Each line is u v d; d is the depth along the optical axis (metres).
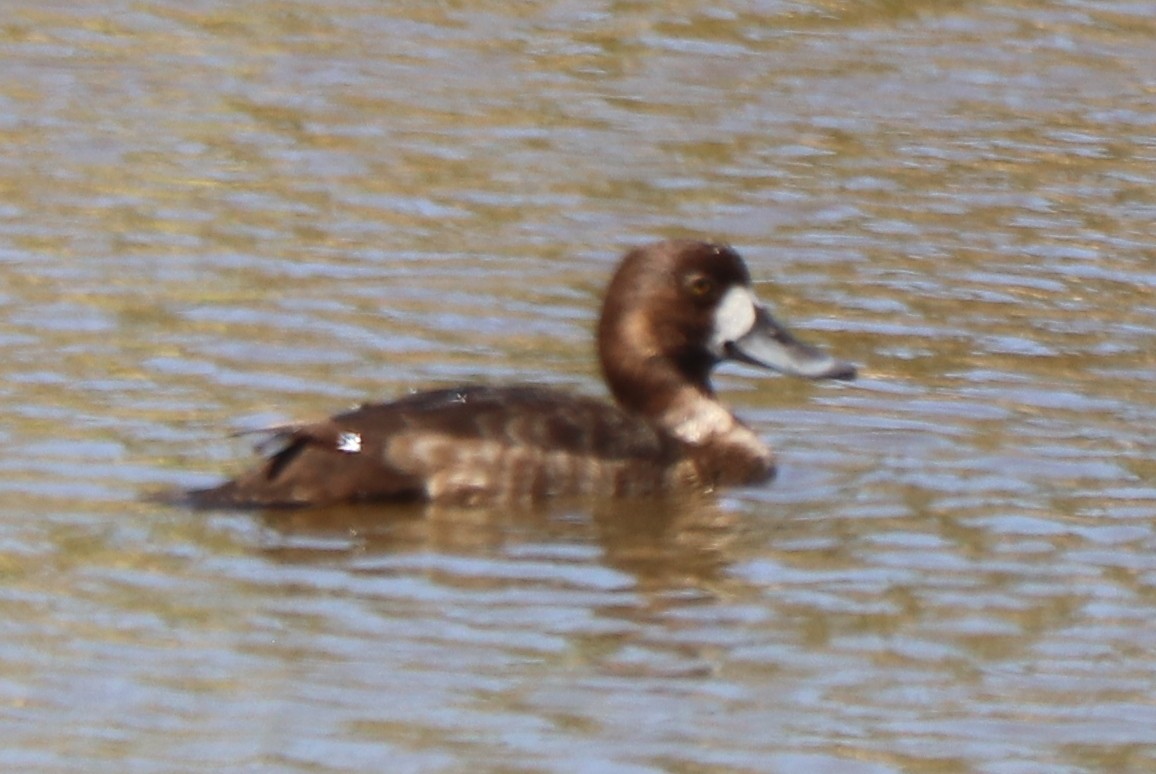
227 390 13.98
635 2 22.45
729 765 9.78
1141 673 10.72
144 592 11.26
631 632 11.05
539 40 21.42
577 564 11.86
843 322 15.59
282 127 19.02
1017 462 13.30
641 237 17.08
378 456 12.36
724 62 21.03
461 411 12.63
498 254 16.64
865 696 10.45
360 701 10.27
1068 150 19.23
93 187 17.52
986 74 20.95
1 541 11.75
